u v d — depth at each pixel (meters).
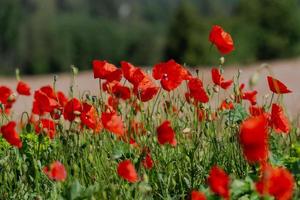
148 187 5.42
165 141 5.68
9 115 7.75
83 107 6.14
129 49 112.25
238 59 40.03
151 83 6.20
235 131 6.32
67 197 5.49
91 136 6.67
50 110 6.38
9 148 6.62
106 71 6.32
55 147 6.62
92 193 5.46
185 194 6.31
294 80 20.27
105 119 5.60
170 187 6.37
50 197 6.12
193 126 6.68
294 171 5.32
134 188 5.75
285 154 6.46
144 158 6.07
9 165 6.46
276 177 4.57
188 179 6.33
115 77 6.32
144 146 6.15
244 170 6.23
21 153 6.64
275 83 5.93
